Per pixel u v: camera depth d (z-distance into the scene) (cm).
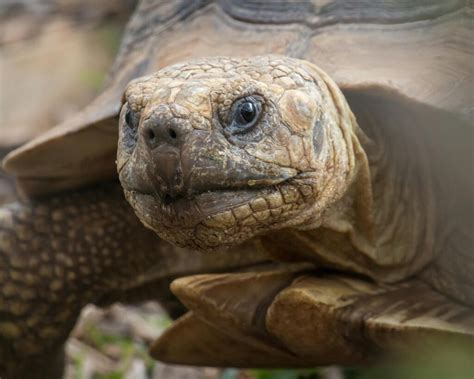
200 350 572
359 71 470
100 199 614
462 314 480
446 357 464
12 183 1066
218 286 503
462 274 498
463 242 498
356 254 495
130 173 409
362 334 474
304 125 418
